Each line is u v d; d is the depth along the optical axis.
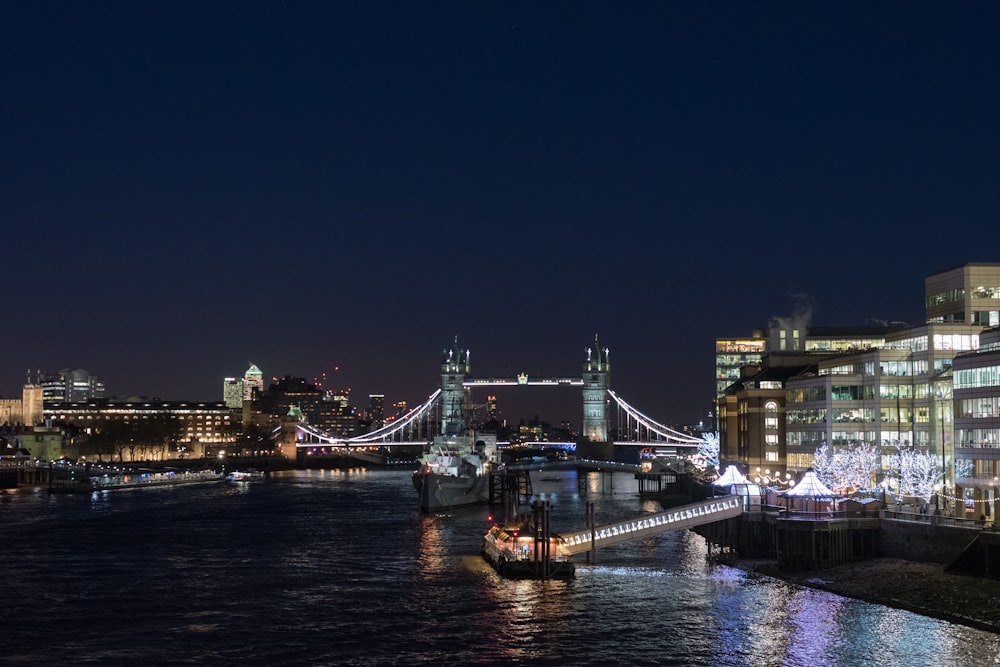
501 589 108.19
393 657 82.19
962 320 153.88
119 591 109.75
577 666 79.31
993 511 116.62
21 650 84.62
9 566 127.69
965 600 90.50
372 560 132.50
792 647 82.56
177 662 81.00
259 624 93.38
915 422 152.75
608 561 124.94
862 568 104.94
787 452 181.75
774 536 119.31
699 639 85.75
